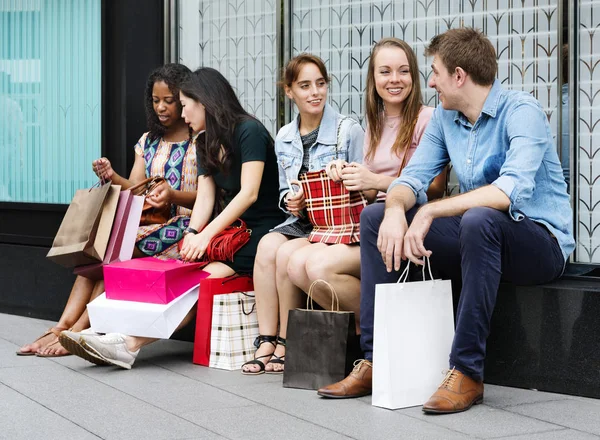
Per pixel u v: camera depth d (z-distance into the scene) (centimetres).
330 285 458
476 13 536
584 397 434
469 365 407
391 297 405
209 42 666
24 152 748
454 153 447
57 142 727
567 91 494
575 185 496
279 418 394
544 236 426
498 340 455
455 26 545
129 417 398
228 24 655
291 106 623
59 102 724
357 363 454
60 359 531
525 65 516
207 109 531
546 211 436
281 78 623
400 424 383
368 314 436
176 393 444
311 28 612
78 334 489
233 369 501
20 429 380
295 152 520
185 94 539
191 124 544
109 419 395
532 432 372
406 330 410
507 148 431
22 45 743
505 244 416
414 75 487
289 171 520
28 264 695
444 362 421
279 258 488
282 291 492
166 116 588
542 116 424
